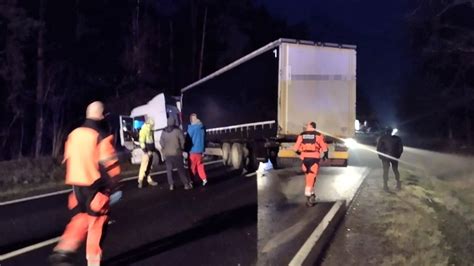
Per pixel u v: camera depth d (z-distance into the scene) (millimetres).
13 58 30688
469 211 11180
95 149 6520
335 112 17578
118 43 40500
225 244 8414
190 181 14789
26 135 34688
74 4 35281
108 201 6641
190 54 51375
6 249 8336
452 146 34344
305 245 8070
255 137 18891
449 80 32906
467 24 26375
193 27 50844
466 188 14312
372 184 15211
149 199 12836
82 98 36156
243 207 11641
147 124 15078
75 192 6602
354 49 17766
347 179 16703
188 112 28406
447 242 8359
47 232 9609
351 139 17703
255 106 18781
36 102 33125
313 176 11711
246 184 15648
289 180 16641
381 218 9961
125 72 40344
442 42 27469
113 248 8273
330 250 7816
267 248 8102
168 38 49500
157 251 8070
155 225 9906
